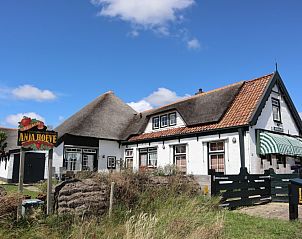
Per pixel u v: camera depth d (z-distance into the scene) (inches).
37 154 880.9
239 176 454.9
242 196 449.7
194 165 743.1
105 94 1163.9
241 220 337.7
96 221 267.3
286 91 759.7
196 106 796.0
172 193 367.9
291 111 786.8
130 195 324.5
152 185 370.3
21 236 221.5
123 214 289.7
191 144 759.1
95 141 961.5
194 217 298.5
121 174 347.3
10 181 895.1
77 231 235.6
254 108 663.1
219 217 322.0
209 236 264.8
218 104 736.3
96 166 953.5
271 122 711.7
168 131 839.7
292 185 336.5
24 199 287.4
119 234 243.0
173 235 247.9
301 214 382.3
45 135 280.4
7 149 999.6
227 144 677.3
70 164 906.7
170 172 460.8
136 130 955.3
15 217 242.2
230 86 780.0
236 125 652.1
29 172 868.6
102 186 305.6
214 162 703.7
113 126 1024.9
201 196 406.6
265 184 491.8
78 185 289.9
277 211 407.2
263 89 701.9
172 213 308.0
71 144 913.5
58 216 254.8
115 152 999.6
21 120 272.1
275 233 287.3
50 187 271.1
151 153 888.9
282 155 711.7
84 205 281.0
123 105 1161.4
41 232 228.8
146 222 258.7
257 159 644.7
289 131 771.4
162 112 874.8
